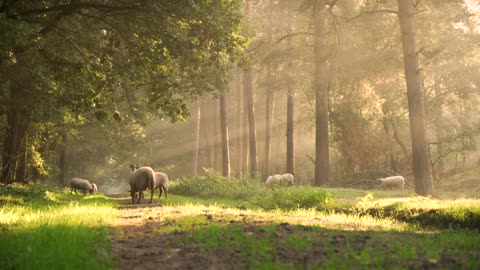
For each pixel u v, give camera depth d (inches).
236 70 2185.0
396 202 649.6
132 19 799.1
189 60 808.9
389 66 1441.9
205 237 358.9
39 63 838.5
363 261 267.6
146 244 338.6
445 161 2097.7
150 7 738.2
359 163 1658.5
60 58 848.9
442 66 1895.9
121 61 930.1
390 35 1393.9
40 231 354.0
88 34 919.0
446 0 1392.7
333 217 549.3
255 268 255.1
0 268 252.8
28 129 1350.9
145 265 275.6
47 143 1704.0
